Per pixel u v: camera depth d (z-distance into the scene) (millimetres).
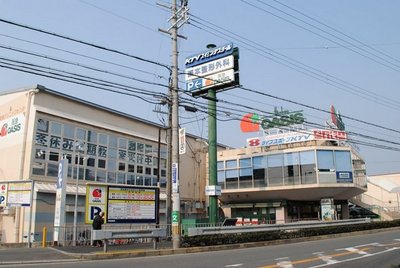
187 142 44062
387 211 48062
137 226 22453
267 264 13250
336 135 40562
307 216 45781
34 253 15562
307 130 40375
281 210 42938
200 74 35844
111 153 33750
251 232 21531
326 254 16141
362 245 19703
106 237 15859
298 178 40094
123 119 35344
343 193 41781
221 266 12719
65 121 30188
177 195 18359
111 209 21047
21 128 28547
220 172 45875
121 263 13344
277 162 41812
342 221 29484
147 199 22219
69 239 23047
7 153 29359
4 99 31062
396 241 21484
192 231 18984
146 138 37438
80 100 31344
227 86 34562
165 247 18172
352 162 40781
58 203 22281
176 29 19656
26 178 27234
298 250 17797
